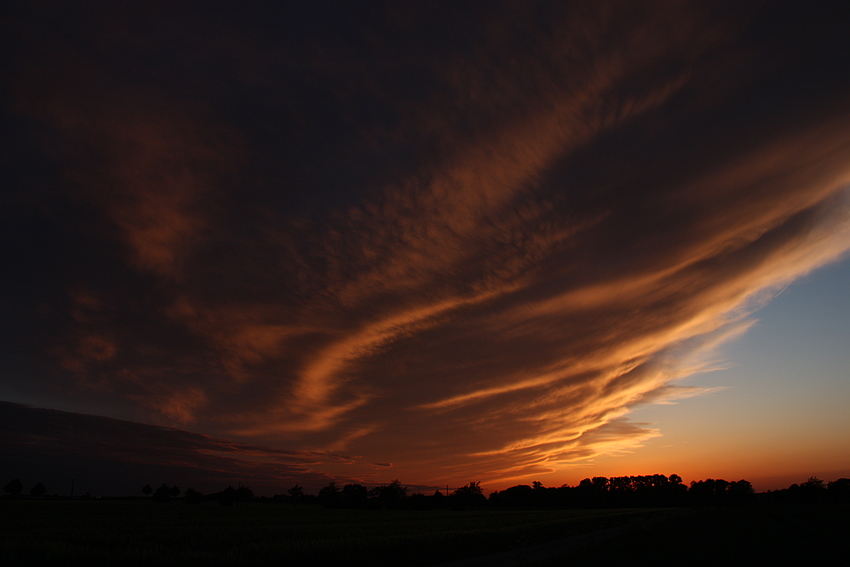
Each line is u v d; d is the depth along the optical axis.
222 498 131.00
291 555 20.67
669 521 58.50
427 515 81.38
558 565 21.47
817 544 29.19
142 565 18.16
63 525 41.03
